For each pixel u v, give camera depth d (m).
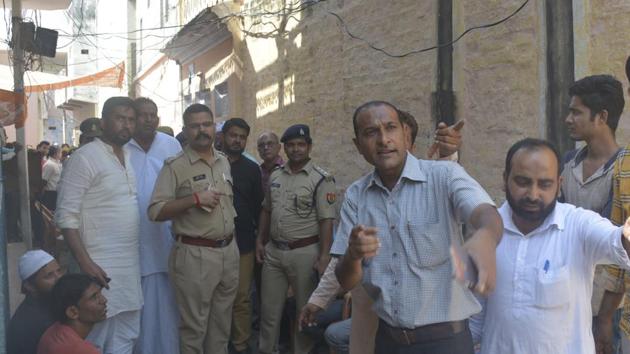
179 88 16.41
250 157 6.08
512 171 2.34
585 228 2.28
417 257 2.36
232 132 5.41
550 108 4.57
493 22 5.05
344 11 7.52
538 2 4.64
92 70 29.28
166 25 18.22
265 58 10.27
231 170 5.43
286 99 9.40
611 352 2.85
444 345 2.34
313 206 4.92
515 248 2.36
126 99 4.17
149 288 4.65
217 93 12.99
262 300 5.12
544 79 4.60
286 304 5.39
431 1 5.82
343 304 4.70
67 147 17.78
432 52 5.80
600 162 3.00
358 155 7.26
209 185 4.44
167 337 4.66
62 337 3.44
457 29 5.46
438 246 2.35
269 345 5.07
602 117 2.96
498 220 2.00
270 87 10.07
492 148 5.08
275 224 4.99
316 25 8.30
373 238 2.05
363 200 2.55
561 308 2.26
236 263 4.64
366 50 7.04
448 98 5.62
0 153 3.47
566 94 4.46
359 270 2.19
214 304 4.61
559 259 2.29
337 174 7.79
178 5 16.70
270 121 10.09
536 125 4.69
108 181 4.07
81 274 3.59
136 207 4.26
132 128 4.19
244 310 5.37
